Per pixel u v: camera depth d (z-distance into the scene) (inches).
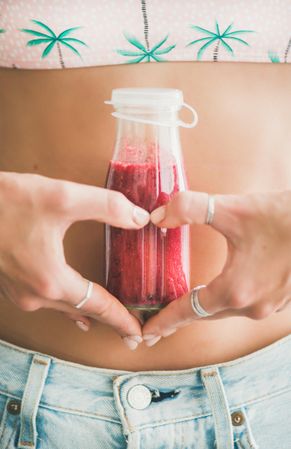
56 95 30.6
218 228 26.2
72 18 28.1
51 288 26.5
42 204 25.1
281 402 32.9
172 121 27.2
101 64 29.6
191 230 32.5
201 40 29.0
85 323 31.3
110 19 28.2
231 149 31.5
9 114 31.3
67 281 26.7
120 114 26.7
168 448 32.5
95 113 30.7
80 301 27.6
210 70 30.3
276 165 32.1
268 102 31.1
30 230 25.6
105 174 31.5
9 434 33.3
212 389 32.2
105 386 32.5
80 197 25.1
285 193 25.6
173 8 28.0
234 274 26.8
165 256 28.9
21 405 32.5
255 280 26.8
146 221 27.0
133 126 27.2
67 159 31.5
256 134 31.5
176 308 28.8
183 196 25.7
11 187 25.4
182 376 32.4
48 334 33.4
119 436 32.7
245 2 28.1
